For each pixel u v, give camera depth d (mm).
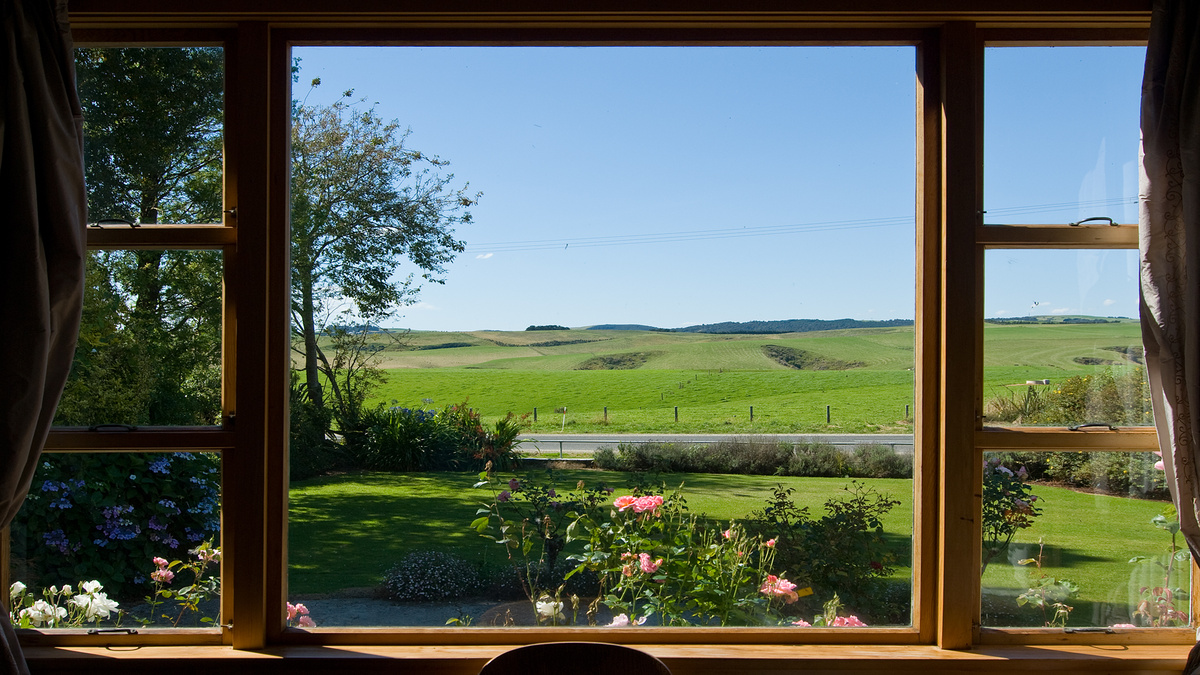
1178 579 2727
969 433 2643
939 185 2684
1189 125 2494
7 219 2412
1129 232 2711
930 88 2701
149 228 2691
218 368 2711
